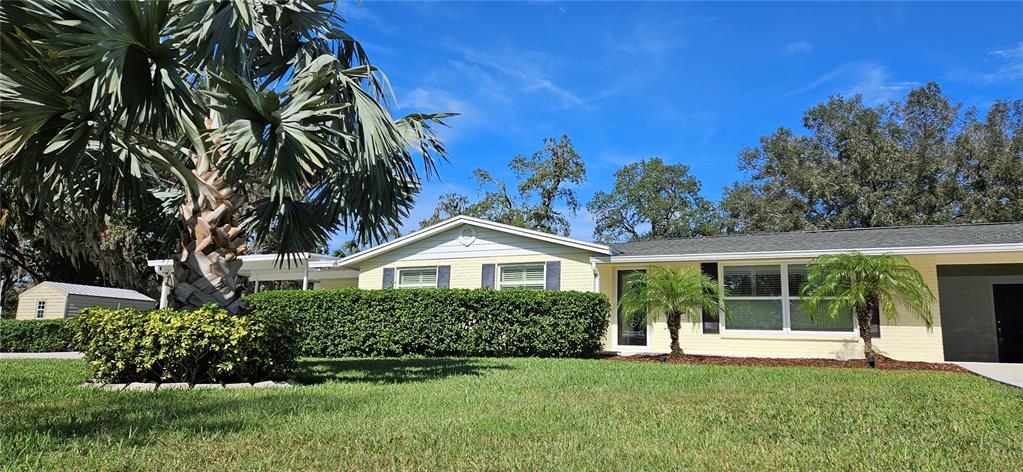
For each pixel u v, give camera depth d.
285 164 6.84
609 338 15.38
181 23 6.78
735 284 14.39
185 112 7.11
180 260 7.92
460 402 6.17
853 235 14.62
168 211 9.56
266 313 8.27
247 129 6.57
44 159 6.52
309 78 7.44
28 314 22.19
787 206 31.09
